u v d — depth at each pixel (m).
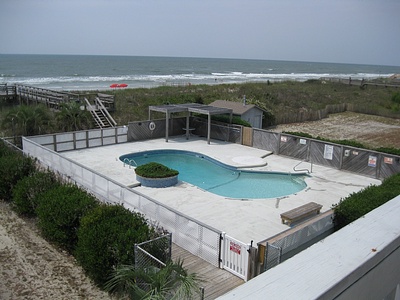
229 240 8.80
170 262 6.74
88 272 8.73
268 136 21.92
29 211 11.98
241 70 154.75
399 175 13.18
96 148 21.75
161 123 25.05
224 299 1.46
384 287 1.93
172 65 168.62
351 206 10.55
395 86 60.31
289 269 1.67
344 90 57.72
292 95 47.53
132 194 11.21
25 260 9.48
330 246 1.87
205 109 23.44
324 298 1.49
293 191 16.36
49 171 12.88
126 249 7.82
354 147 18.30
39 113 23.27
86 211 9.50
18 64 133.25
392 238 1.95
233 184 17.12
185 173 18.64
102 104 27.59
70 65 138.12
